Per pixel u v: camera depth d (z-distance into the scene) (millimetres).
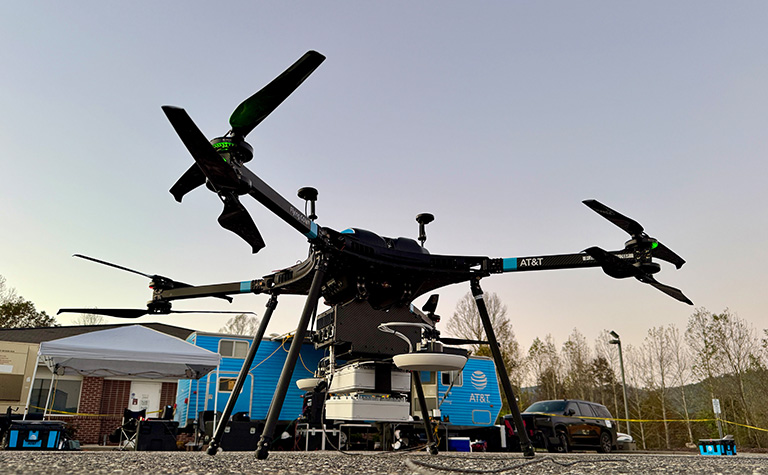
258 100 3000
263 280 4766
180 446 10703
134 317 5594
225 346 12586
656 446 35656
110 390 16156
